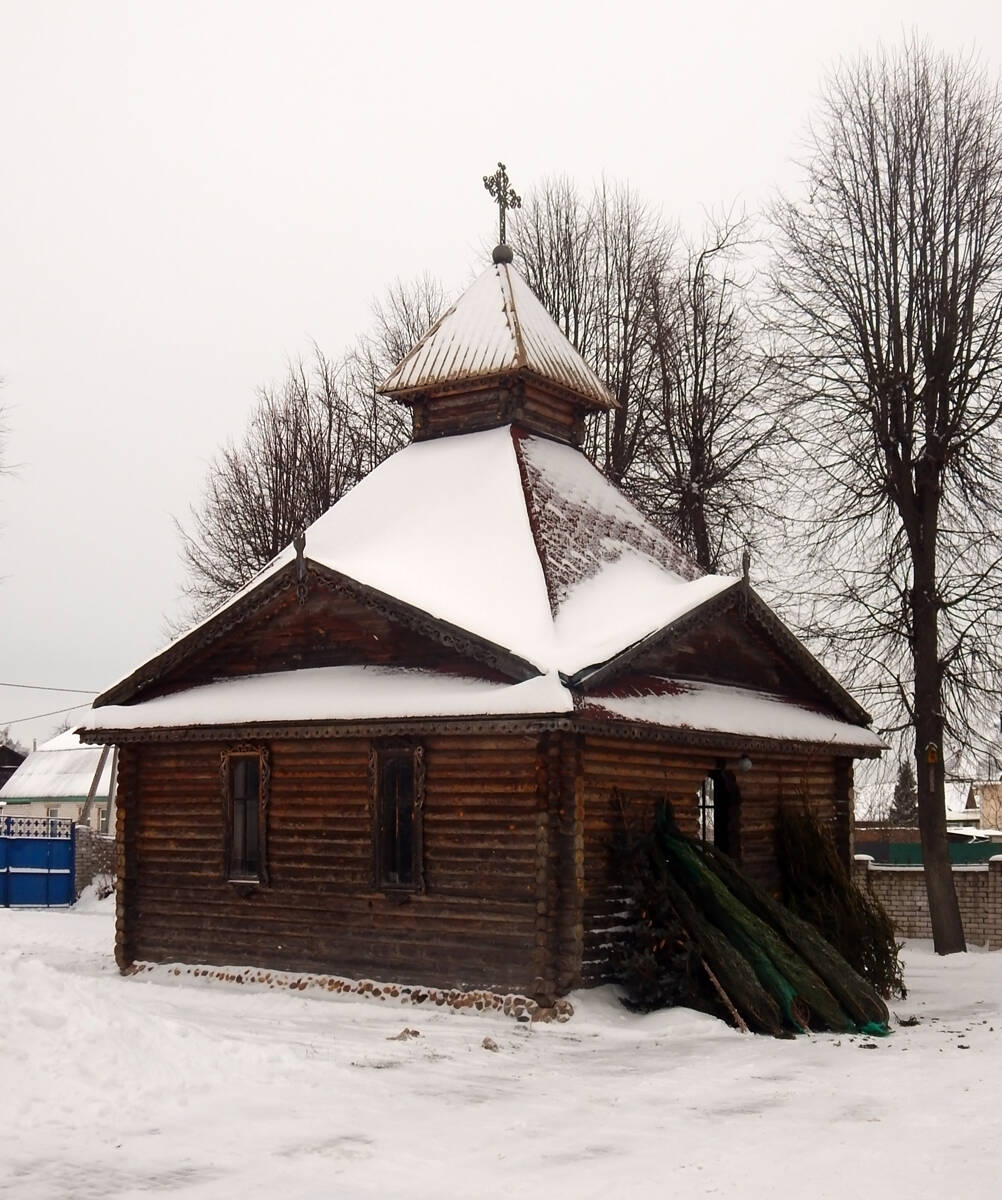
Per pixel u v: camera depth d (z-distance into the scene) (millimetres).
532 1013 16891
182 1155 9469
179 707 20594
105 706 21688
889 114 29641
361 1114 10914
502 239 25531
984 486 27828
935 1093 12164
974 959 26266
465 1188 8812
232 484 40281
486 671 18094
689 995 17219
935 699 28078
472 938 17875
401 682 18578
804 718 22500
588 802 17703
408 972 18438
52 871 42281
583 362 25125
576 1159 9641
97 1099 10781
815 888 21141
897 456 28734
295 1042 14422
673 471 34000
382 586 18734
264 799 20281
